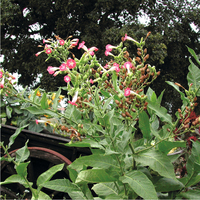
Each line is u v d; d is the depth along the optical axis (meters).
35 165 3.06
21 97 1.65
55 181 1.66
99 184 1.72
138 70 1.51
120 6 12.05
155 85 12.45
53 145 3.01
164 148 1.29
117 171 1.37
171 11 13.41
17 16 13.19
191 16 13.18
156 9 13.12
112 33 10.79
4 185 3.22
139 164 1.59
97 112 1.35
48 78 11.52
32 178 2.91
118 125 1.40
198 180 1.45
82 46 1.56
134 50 10.69
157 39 10.93
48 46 1.92
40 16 14.07
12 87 1.66
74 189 1.62
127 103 1.36
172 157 1.65
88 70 1.45
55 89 11.71
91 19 12.59
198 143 1.45
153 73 1.49
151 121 1.71
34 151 2.86
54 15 13.80
